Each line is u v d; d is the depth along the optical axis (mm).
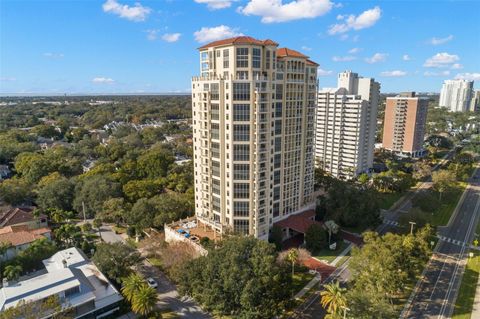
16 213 113312
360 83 191500
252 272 67688
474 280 85500
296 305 73438
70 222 121562
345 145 186500
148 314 68750
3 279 76000
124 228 118312
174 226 106312
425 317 71250
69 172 168375
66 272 71125
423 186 174375
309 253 92312
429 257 93375
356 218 113875
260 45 90562
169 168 167750
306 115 116750
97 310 68688
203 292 66812
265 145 95062
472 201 148750
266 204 99875
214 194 102000
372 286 69188
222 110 93000
